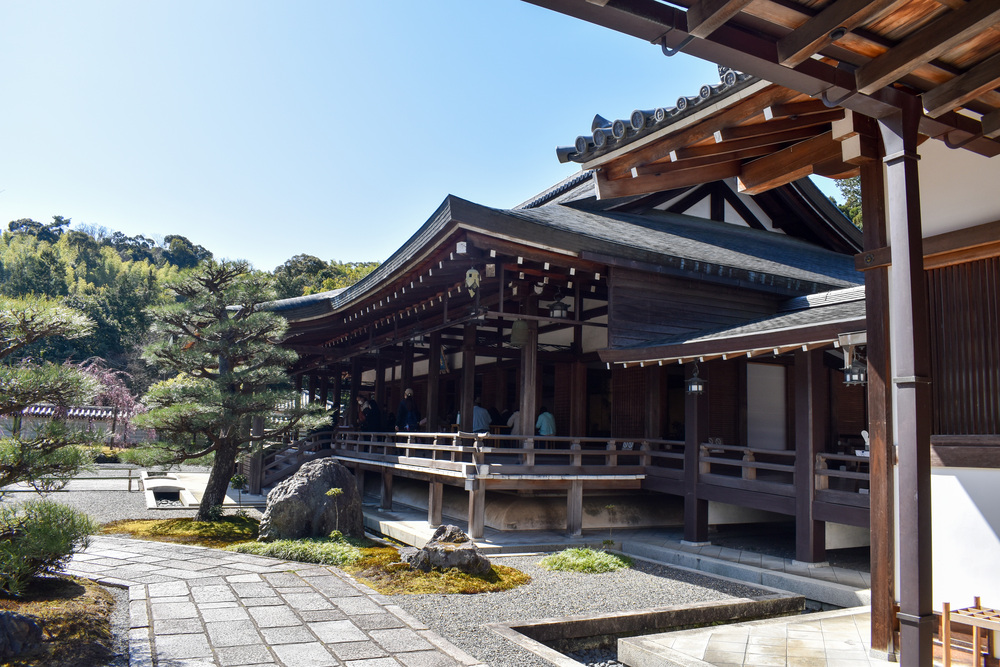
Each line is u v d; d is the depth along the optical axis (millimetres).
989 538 4480
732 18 3021
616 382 12883
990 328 4633
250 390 12750
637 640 5137
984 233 4570
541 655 5121
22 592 6090
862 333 6941
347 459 15633
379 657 5012
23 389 6074
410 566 8055
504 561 9016
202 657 4922
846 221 16438
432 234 10297
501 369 15156
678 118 4844
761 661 4582
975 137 3971
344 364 21875
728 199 16312
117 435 29266
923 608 3277
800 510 8383
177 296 12781
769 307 13031
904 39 3125
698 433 10016
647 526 11484
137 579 7258
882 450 4766
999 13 2732
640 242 11555
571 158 5836
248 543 9578
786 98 4395
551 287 12281
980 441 4559
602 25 2918
